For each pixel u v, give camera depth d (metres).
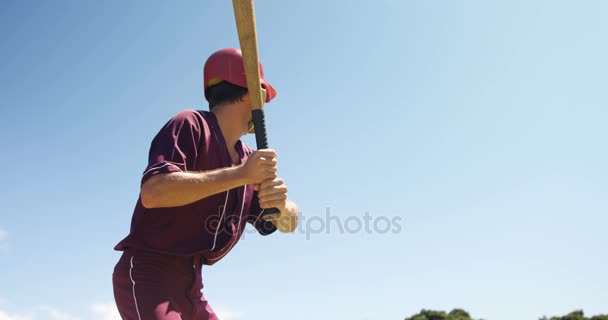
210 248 2.50
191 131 2.29
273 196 2.26
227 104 2.54
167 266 2.39
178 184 2.09
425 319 34.75
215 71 2.54
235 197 2.58
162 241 2.37
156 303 2.33
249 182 2.21
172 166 2.12
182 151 2.23
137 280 2.35
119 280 2.40
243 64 2.51
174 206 2.19
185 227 2.39
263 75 2.67
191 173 2.13
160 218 2.34
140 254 2.38
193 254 2.44
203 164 2.37
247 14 2.42
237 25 2.43
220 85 2.55
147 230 2.35
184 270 2.45
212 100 2.58
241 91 2.54
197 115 2.38
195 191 2.11
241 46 2.44
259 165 2.20
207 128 2.39
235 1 2.42
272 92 2.73
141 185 2.13
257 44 2.46
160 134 2.28
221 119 2.54
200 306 2.54
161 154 2.17
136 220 2.38
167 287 2.38
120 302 2.39
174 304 2.39
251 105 2.47
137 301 2.33
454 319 34.06
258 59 2.46
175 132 2.26
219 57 2.56
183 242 2.42
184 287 2.45
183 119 2.31
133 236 2.37
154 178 2.10
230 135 2.57
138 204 2.41
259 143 2.40
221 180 2.15
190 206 2.36
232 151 2.61
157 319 2.30
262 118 2.43
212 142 2.39
